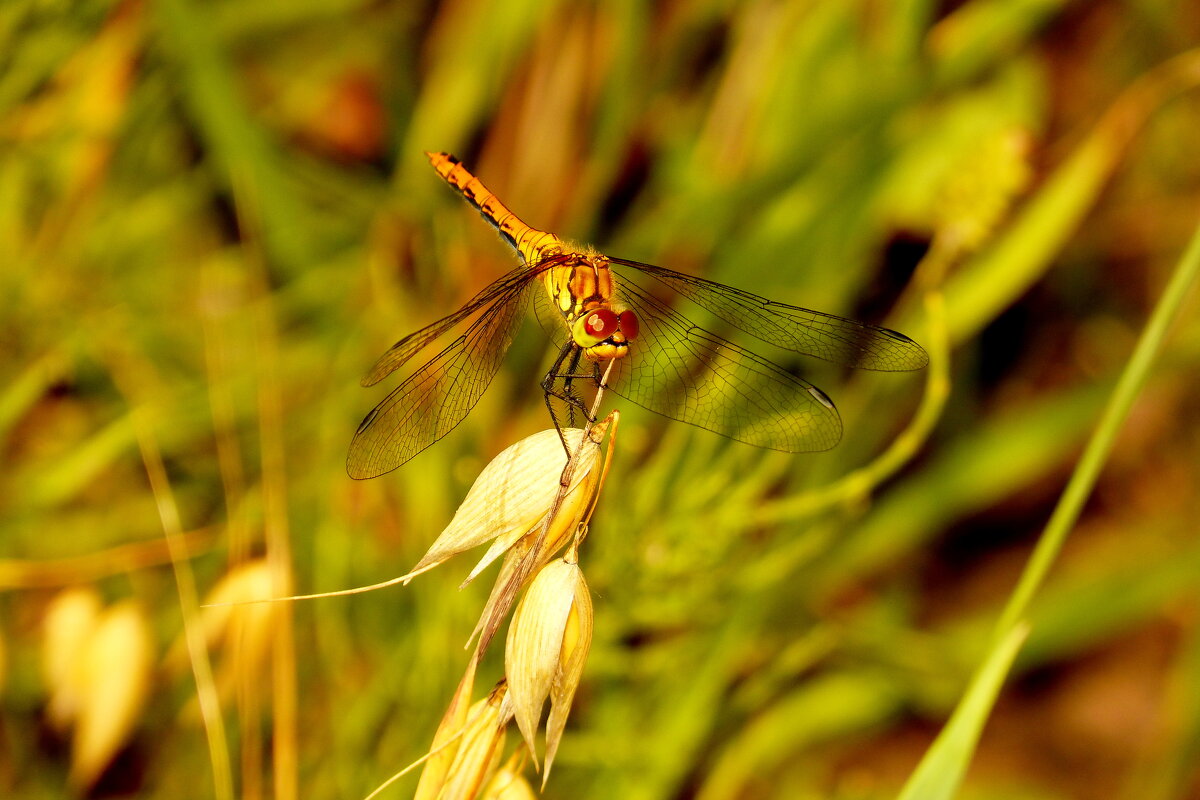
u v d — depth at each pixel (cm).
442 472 87
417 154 102
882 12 100
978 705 79
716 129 103
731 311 86
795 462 89
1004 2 93
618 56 101
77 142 88
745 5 102
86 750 82
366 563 87
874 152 96
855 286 98
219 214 100
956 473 95
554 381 84
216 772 81
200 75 89
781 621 93
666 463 85
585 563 85
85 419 91
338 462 88
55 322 88
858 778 102
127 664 83
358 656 86
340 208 103
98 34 88
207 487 88
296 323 94
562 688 79
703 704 87
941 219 87
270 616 81
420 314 94
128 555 84
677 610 85
